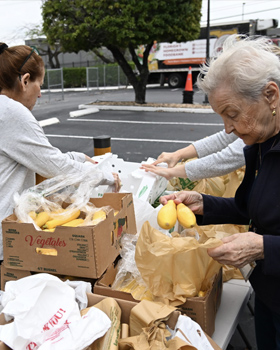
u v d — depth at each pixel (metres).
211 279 1.42
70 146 8.01
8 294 1.15
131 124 10.58
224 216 1.63
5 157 1.62
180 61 22.44
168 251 1.29
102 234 1.38
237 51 1.12
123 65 14.16
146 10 11.91
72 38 12.08
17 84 1.66
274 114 1.15
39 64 1.72
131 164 2.59
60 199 1.66
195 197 1.63
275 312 1.36
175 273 1.30
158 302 1.26
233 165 1.89
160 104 14.07
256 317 1.63
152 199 2.28
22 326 1.05
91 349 1.10
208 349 1.15
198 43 21.34
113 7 11.81
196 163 1.96
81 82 27.16
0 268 1.51
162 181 2.39
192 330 1.15
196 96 18.14
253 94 1.10
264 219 1.26
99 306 1.21
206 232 1.61
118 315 1.19
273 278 1.33
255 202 1.28
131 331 1.19
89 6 11.85
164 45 22.55
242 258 1.21
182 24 12.75
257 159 1.37
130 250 1.57
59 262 1.38
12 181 1.65
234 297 1.68
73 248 1.35
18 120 1.56
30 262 1.43
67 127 10.28
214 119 11.23
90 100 17.12
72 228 1.33
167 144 8.07
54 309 1.13
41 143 1.61
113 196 1.69
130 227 1.68
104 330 1.08
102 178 1.78
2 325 1.08
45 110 13.92
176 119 11.36
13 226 1.42
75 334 1.05
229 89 1.12
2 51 1.67
